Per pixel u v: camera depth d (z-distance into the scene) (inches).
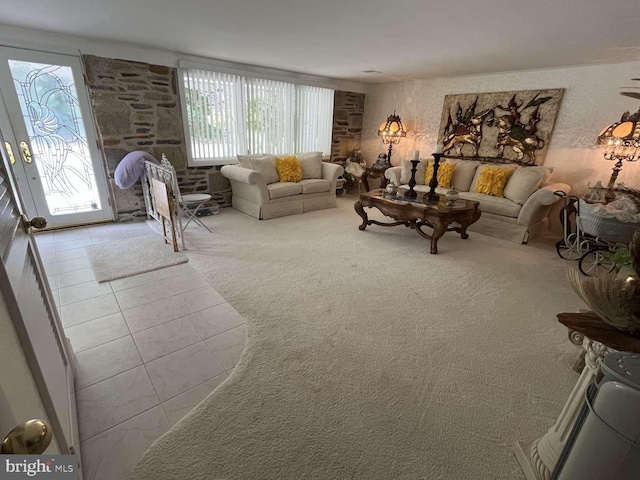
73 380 66.2
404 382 70.1
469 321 93.4
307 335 84.6
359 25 112.2
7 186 46.7
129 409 62.0
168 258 129.3
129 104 160.6
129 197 173.0
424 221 153.9
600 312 40.7
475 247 154.2
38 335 42.2
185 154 184.9
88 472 50.8
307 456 53.8
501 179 177.0
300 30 120.7
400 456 54.4
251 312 94.1
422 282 116.3
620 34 110.3
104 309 94.1
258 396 65.1
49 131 146.4
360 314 94.8
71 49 140.9
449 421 61.2
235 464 52.1
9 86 133.3
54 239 146.2
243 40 138.3
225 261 128.3
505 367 75.5
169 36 135.1
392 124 228.5
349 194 267.4
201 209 189.0
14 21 119.1
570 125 168.9
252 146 212.2
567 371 74.8
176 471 50.8
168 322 88.9
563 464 43.8
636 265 38.0
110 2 98.1
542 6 89.6
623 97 151.5
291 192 194.9
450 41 126.6
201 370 72.3
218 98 189.0
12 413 23.9
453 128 213.8
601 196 144.6
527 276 123.6
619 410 35.5
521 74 181.0
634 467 36.0
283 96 218.2
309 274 119.5
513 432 59.5
